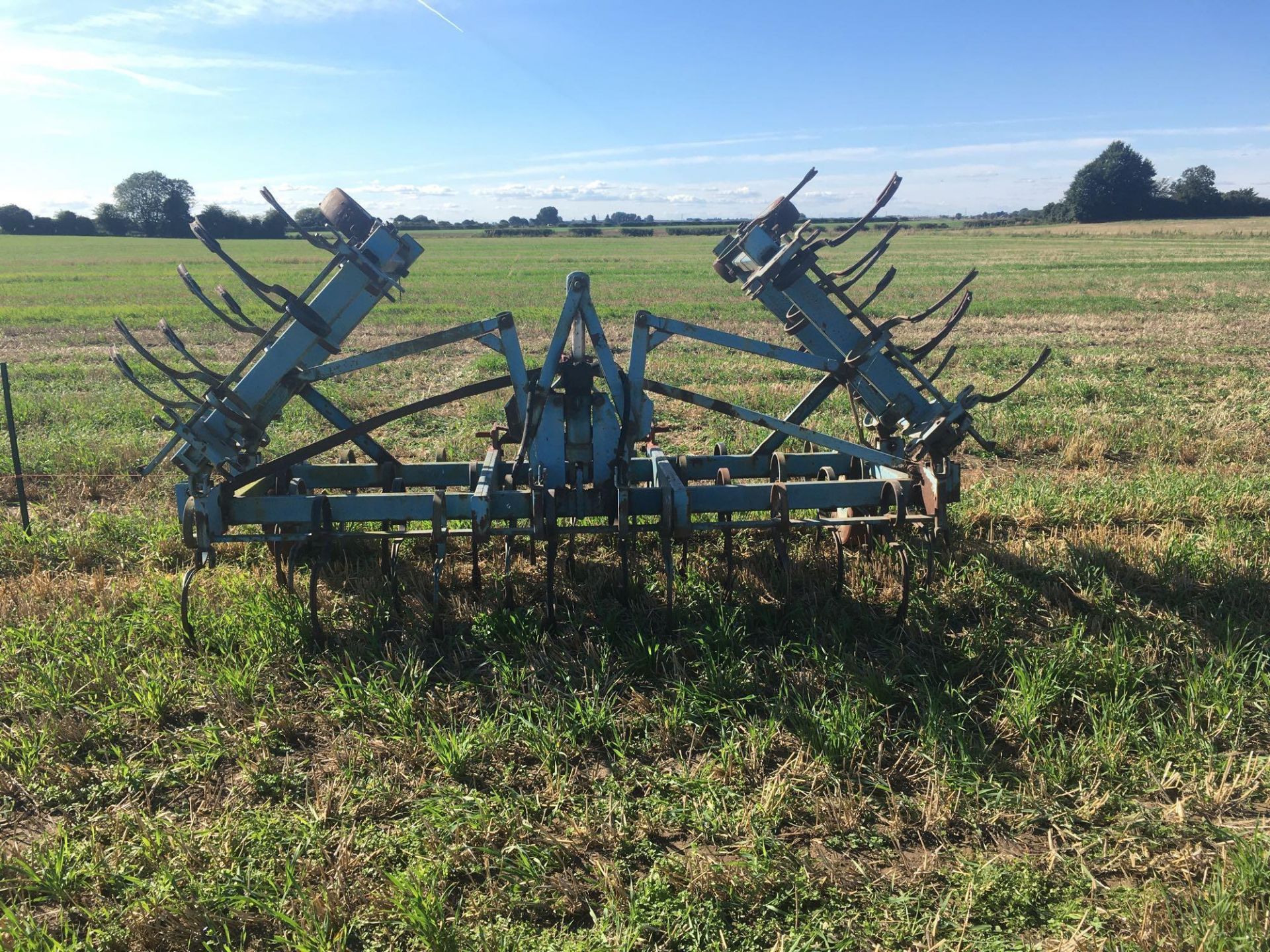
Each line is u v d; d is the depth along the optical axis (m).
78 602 5.87
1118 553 6.52
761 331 20.97
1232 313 23.02
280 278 40.09
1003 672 5.09
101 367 16.02
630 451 5.87
